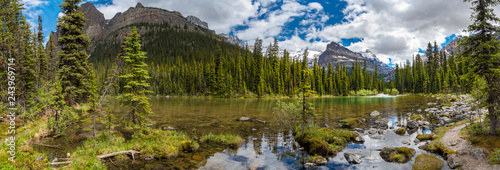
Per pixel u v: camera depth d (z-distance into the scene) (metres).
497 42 14.86
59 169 11.84
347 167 13.43
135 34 19.52
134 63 19.67
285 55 122.56
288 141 19.53
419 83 112.38
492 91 15.17
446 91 71.31
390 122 28.86
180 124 26.56
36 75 29.88
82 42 29.94
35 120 23.38
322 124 27.11
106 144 16.22
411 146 17.73
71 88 27.33
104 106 32.75
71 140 18.33
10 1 28.50
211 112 38.81
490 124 15.38
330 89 116.25
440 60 116.62
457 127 20.27
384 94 124.81
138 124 19.34
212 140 19.22
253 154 15.89
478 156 12.76
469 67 16.59
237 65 99.00
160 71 131.00
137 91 19.42
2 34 25.58
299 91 19.66
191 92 102.62
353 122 26.81
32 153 13.20
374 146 17.95
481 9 15.42
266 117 32.94
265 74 100.69
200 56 161.50
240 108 46.31
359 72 127.00
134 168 12.85
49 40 35.66
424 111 37.84
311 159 14.58
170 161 14.15
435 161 13.07
